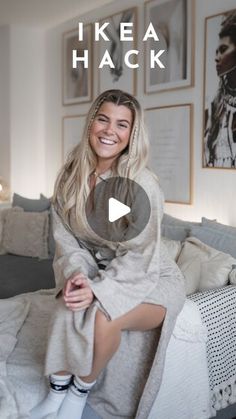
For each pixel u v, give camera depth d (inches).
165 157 134.0
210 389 73.1
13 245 145.3
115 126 63.6
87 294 56.4
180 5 125.0
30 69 187.3
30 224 143.9
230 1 111.3
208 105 118.6
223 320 75.4
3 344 69.5
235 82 109.6
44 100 190.9
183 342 68.1
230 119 111.7
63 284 62.2
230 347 76.9
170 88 129.7
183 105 126.2
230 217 115.6
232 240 94.9
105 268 62.9
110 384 63.6
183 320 68.1
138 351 63.6
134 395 63.5
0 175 192.4
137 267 60.5
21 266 131.1
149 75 136.9
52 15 167.6
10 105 184.1
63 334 57.6
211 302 74.5
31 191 192.5
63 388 59.6
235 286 81.2
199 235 100.1
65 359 57.9
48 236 141.9
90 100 161.9
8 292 109.1
